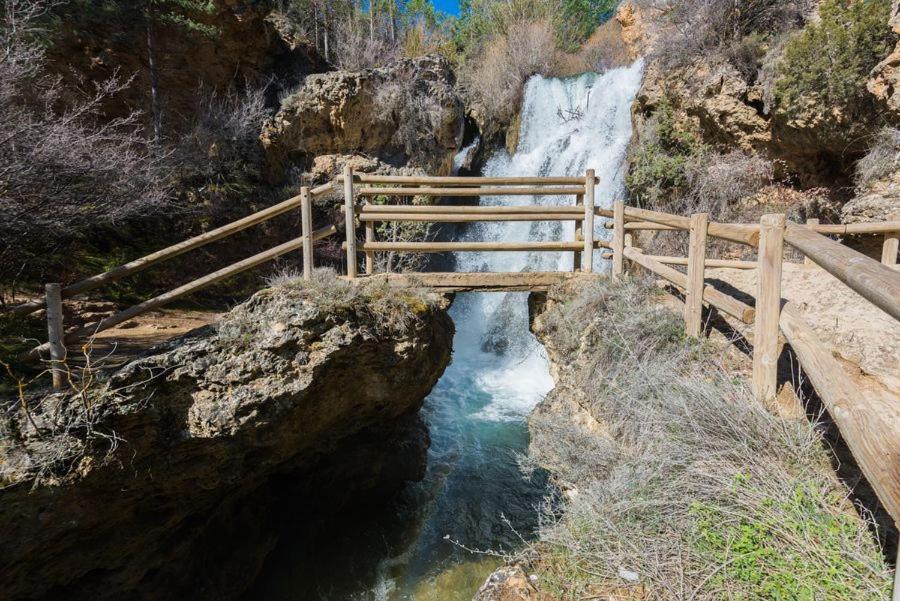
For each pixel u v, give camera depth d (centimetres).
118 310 621
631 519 234
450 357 550
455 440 693
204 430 357
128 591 379
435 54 1236
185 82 958
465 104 1514
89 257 688
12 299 533
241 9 977
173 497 377
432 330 479
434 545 523
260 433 381
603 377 377
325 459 503
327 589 483
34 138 490
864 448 166
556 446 382
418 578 484
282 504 501
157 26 894
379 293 441
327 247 981
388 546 528
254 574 461
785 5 816
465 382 877
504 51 1634
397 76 1116
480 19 2025
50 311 357
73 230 560
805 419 251
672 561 209
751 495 216
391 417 520
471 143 1479
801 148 767
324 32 1293
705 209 839
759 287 281
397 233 930
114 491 338
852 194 734
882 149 644
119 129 844
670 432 273
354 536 540
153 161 704
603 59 1741
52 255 591
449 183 509
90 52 822
